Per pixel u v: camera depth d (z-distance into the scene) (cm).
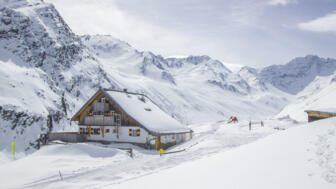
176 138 4125
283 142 1234
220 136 3497
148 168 1898
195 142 3612
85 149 2762
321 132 1170
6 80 7669
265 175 855
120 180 1608
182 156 2242
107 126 4019
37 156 2598
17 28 14150
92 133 4150
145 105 4462
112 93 4084
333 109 2175
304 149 1027
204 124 7919
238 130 4269
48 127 7162
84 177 1798
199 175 1028
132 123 3825
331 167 791
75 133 4331
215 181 896
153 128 3678
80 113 4269
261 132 3750
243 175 899
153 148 3619
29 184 1745
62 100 10419
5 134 5825
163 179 1091
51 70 14075
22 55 12262
